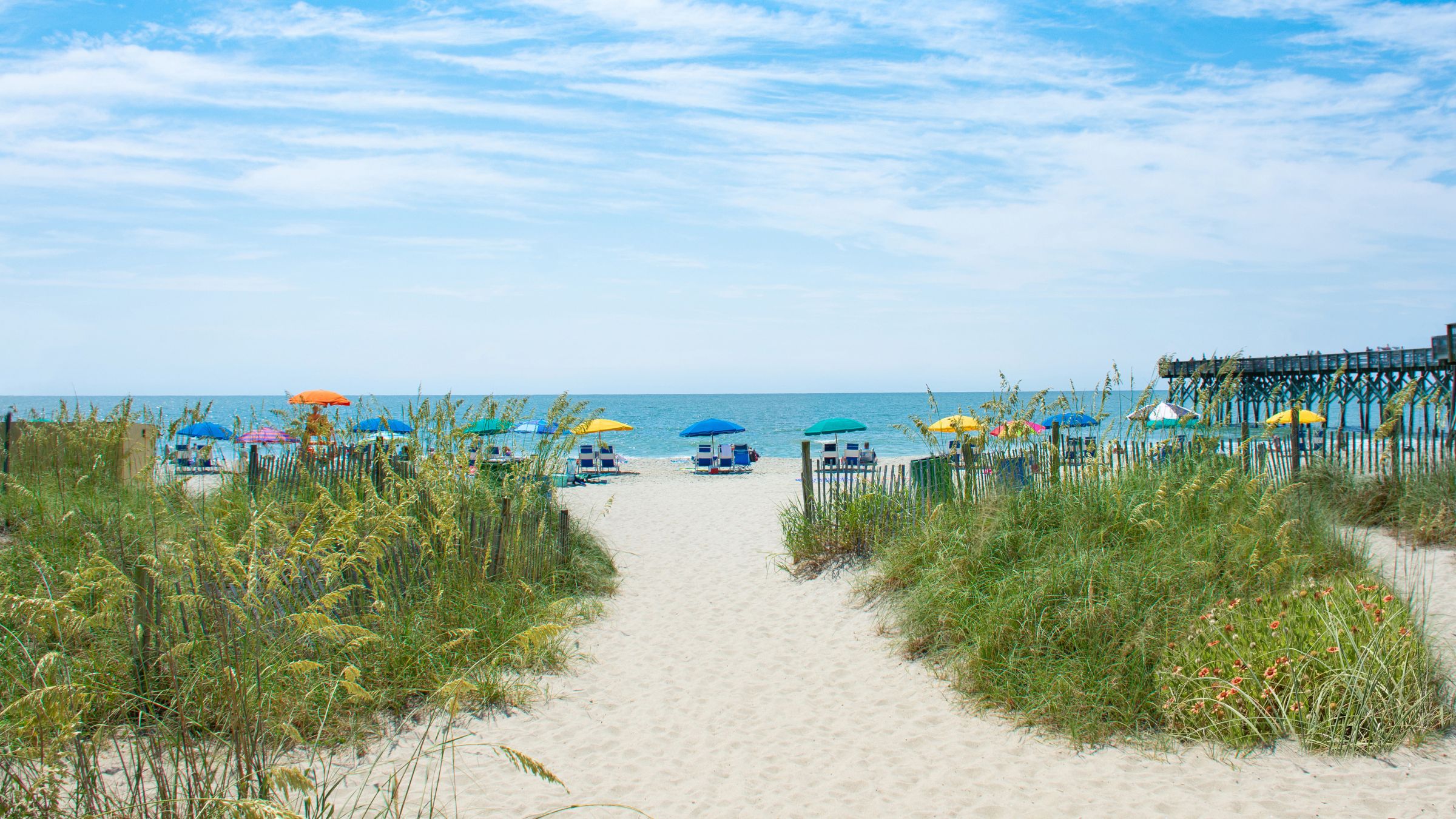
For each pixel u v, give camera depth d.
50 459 8.82
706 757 4.54
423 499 7.00
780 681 5.73
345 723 4.55
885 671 5.79
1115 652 4.89
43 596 4.63
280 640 4.42
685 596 8.10
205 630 4.04
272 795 2.81
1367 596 4.96
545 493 8.74
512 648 5.72
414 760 3.50
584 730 4.90
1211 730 4.30
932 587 6.23
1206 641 4.75
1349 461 9.58
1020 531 6.38
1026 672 5.04
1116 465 7.23
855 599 7.35
